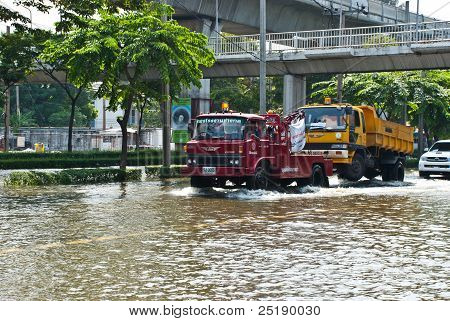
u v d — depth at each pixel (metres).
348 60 40.25
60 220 14.28
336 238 11.95
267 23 58.00
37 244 11.20
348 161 24.12
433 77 47.72
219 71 45.53
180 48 26.55
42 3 24.16
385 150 27.31
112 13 26.67
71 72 26.56
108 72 26.86
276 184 21.70
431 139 59.53
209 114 20.34
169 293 7.87
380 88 44.19
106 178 26.89
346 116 23.94
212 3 51.19
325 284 8.34
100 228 13.09
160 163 43.62
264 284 8.32
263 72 31.73
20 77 43.12
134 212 15.77
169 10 27.69
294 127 21.62
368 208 16.88
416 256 10.23
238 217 14.88
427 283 8.42
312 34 64.31
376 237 12.09
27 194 20.56
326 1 56.50
